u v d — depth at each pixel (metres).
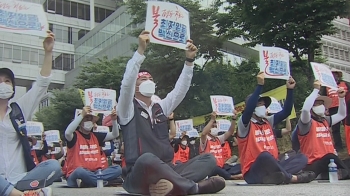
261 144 6.17
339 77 8.61
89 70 24.73
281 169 5.76
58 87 49.00
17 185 3.79
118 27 39.53
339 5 15.59
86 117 8.05
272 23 16.52
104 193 5.33
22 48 45.25
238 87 20.53
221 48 22.31
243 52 27.80
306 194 4.08
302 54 17.25
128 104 4.44
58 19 50.09
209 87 20.84
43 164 3.95
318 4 15.62
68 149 7.98
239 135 6.33
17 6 4.25
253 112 6.27
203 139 10.48
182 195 4.31
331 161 6.40
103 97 9.32
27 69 44.84
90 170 7.92
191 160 4.65
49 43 4.30
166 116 4.82
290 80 6.46
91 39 45.94
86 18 52.69
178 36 4.99
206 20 20.31
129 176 4.36
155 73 20.03
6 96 4.05
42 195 3.81
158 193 4.09
